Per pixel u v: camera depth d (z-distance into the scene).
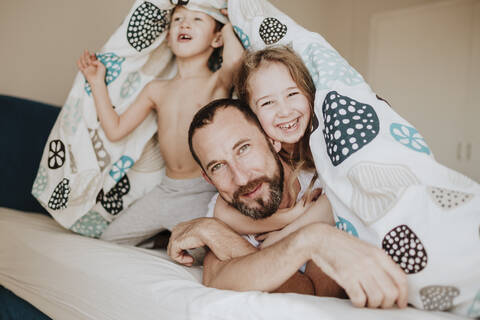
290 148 0.71
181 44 0.99
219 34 1.01
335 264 0.48
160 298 0.63
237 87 0.77
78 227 1.09
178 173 1.04
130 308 0.68
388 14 3.19
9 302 1.05
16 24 1.58
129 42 1.05
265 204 0.68
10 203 1.36
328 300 0.52
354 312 0.46
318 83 0.68
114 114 1.06
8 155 1.36
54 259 0.87
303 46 0.74
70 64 1.73
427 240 0.48
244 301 0.53
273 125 0.70
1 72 1.54
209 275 0.68
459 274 0.46
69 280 0.82
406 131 0.60
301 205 0.70
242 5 0.89
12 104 1.39
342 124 0.60
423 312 0.47
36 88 1.64
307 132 0.71
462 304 0.47
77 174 1.03
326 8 3.44
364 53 3.34
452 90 2.96
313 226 0.53
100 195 1.11
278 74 0.70
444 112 3.01
